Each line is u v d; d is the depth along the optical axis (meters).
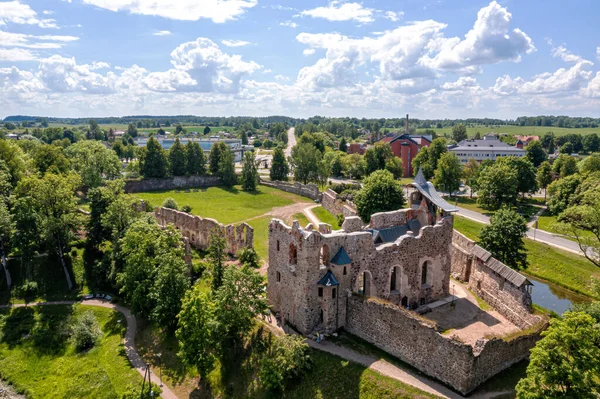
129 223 82.31
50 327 70.69
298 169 170.75
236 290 55.12
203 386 53.75
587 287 76.19
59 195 84.19
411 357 48.56
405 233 67.31
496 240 74.69
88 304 76.06
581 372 35.66
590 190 80.31
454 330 56.91
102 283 80.94
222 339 54.44
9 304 76.75
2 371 62.28
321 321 55.97
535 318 55.50
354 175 198.38
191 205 133.12
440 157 168.25
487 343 45.34
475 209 136.38
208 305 55.44
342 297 55.50
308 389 47.75
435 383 45.62
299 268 54.97
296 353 48.91
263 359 50.31
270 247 61.94
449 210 65.12
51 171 120.06
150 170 160.50
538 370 37.16
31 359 64.75
